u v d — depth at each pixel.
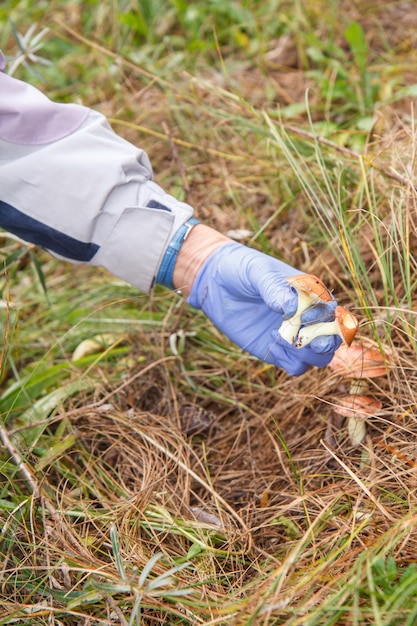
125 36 1.49
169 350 0.97
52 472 0.86
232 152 1.17
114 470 0.84
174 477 0.83
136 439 0.87
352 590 0.61
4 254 1.08
